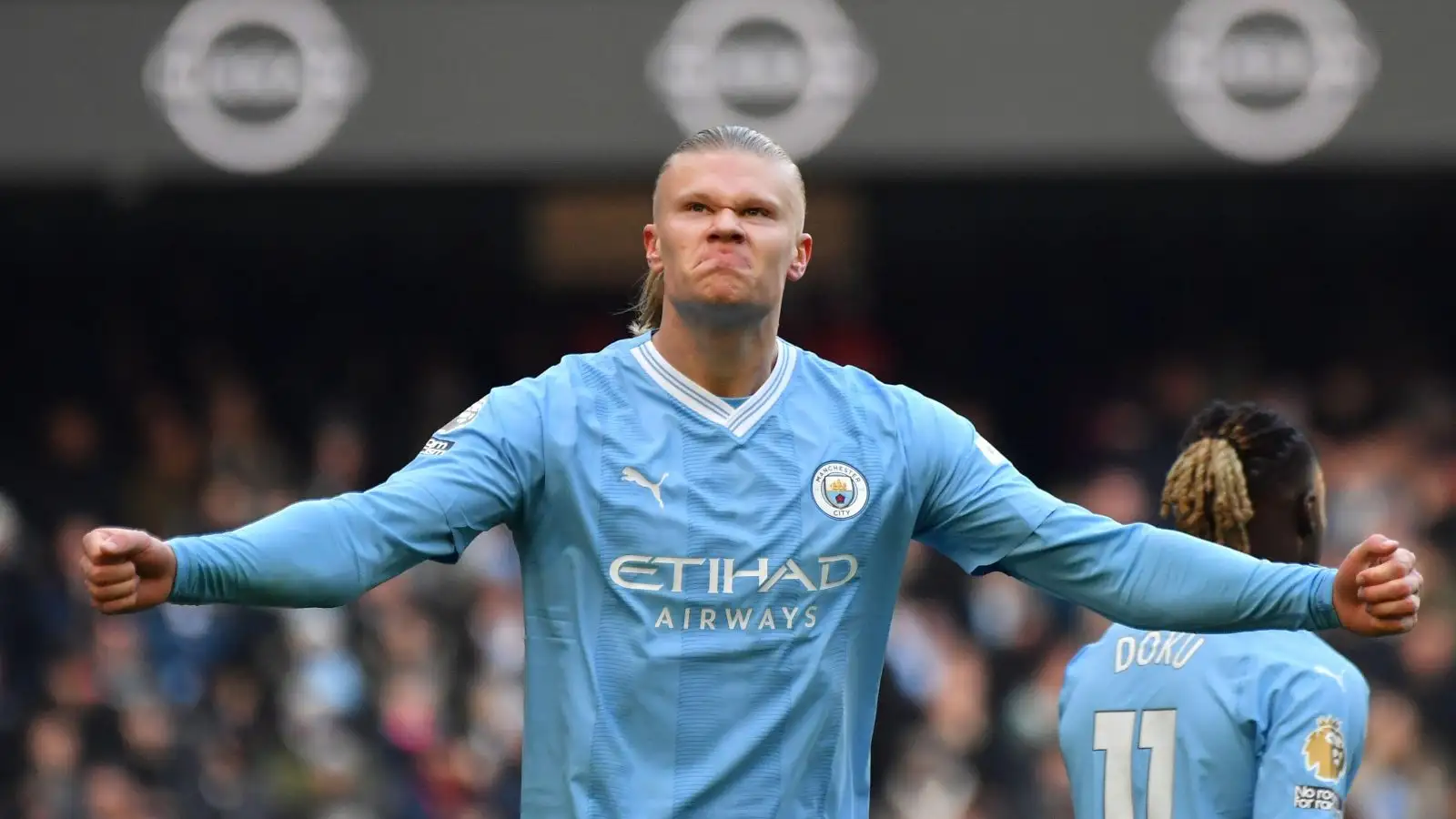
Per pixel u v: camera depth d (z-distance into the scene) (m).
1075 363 43.44
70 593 34.19
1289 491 14.55
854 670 11.95
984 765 32.44
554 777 11.61
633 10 33.66
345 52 33.72
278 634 33.12
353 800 32.09
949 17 33.69
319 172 33.88
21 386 41.81
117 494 37.00
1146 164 34.41
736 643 11.54
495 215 43.12
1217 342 43.22
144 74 33.69
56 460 38.22
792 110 33.59
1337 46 33.53
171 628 33.22
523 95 33.66
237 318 42.88
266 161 33.72
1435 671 32.62
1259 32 33.66
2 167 33.59
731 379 11.95
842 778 11.84
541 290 43.53
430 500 11.40
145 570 10.44
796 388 12.10
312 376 42.62
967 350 43.59
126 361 42.16
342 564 11.04
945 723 32.66
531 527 11.84
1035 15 33.72
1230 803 13.94
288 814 32.00
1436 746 31.92
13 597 33.62
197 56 33.69
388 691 33.06
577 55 33.69
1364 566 11.16
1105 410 41.00
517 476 11.69
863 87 33.56
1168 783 14.19
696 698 11.50
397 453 40.78
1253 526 14.60
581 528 11.66
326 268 43.16
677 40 33.62
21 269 42.28
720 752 11.48
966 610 34.12
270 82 33.72
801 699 11.60
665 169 11.99
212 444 39.62
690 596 11.56
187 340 42.66
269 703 32.69
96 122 33.62
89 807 31.78
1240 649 14.07
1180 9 33.72
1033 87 33.66
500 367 43.22
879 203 42.94
